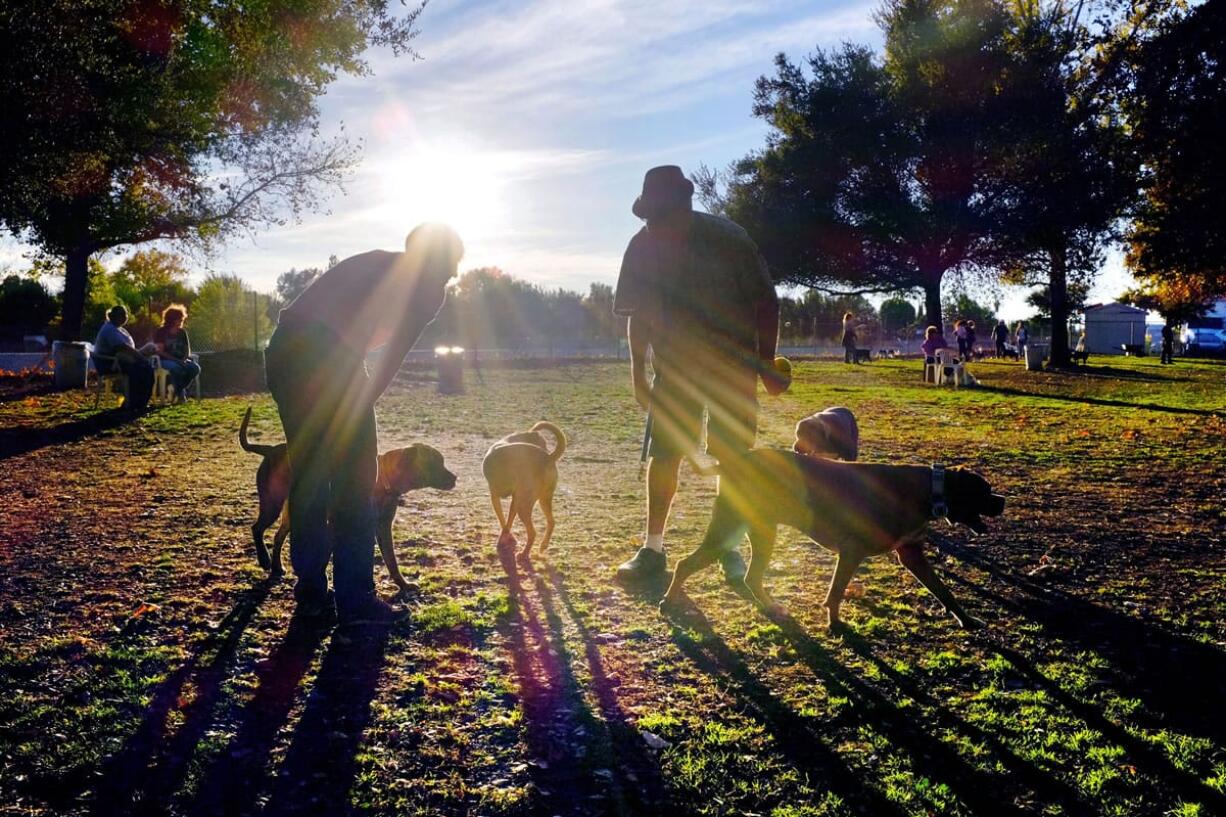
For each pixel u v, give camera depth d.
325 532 4.79
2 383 19.58
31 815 2.98
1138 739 3.54
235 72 22.78
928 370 24.77
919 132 34.44
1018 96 32.09
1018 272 37.00
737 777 3.27
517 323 51.59
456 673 4.17
